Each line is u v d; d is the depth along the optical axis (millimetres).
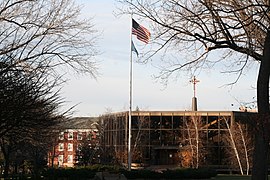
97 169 43688
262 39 14109
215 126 70812
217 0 13906
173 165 70875
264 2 13531
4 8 17156
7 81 13719
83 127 87062
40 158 51625
